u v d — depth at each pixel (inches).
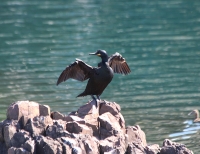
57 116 536.1
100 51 548.7
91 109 544.4
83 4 1814.7
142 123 728.3
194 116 753.6
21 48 1237.1
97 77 542.9
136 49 1211.2
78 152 463.2
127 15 1626.5
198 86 917.2
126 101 834.8
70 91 892.6
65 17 1595.7
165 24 1492.4
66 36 1354.6
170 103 823.7
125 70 596.7
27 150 467.8
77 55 1153.4
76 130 504.4
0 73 1019.9
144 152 496.7
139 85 930.7
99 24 1496.1
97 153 484.1
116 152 481.7
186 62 1090.1
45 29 1441.9
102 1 1868.8
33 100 838.5
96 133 522.9
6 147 497.4
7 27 1472.7
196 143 645.3
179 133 685.9
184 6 1761.8
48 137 481.4
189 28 1434.5
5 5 1798.7
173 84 935.0
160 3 1819.6
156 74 1002.1
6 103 820.0
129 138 530.0
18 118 508.7
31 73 1016.9
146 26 1467.8
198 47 1224.2
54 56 1150.3
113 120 538.9
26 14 1648.6
